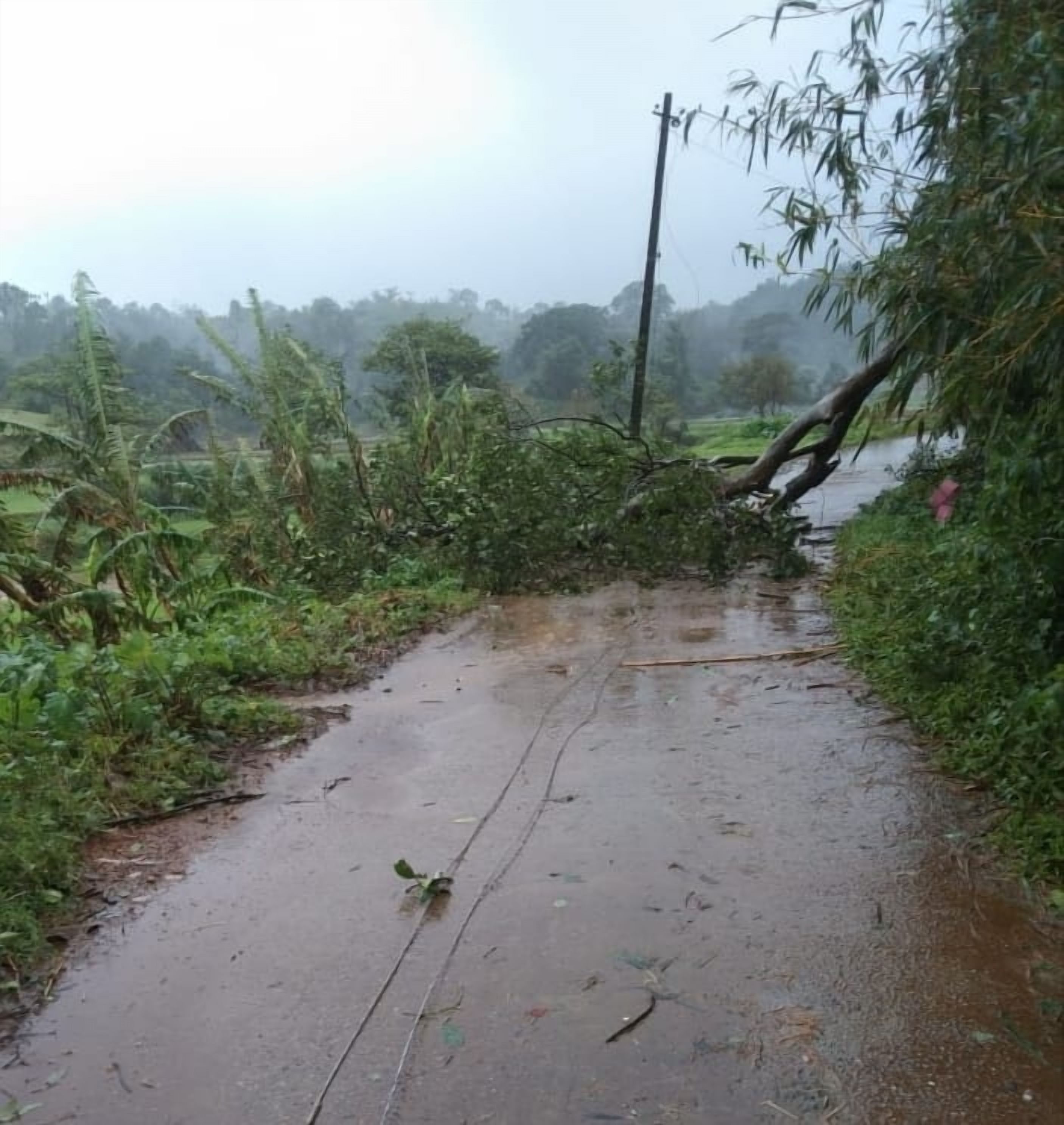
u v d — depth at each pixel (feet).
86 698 17.72
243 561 37.40
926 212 14.20
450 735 18.53
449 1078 9.07
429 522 38.70
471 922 11.70
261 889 12.68
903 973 10.42
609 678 21.93
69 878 12.69
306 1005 10.21
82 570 35.27
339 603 33.47
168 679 18.78
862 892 12.07
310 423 43.37
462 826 14.37
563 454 37.70
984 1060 9.08
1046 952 10.71
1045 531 15.02
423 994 10.32
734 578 34.01
